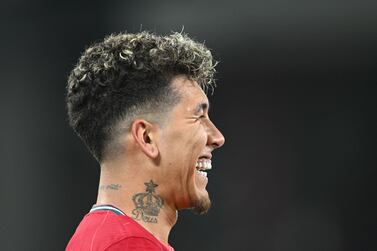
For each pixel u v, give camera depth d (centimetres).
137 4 2147
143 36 711
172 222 719
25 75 2205
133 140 682
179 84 693
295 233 2062
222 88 2108
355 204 2053
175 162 687
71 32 2189
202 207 719
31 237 2158
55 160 2177
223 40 2119
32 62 2205
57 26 2195
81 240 665
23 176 2178
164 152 685
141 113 683
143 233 656
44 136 2186
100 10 2170
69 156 2175
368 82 2081
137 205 688
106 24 2162
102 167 705
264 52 2111
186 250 2088
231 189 2092
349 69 2089
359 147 2069
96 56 702
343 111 2088
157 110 684
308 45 2109
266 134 2095
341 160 2072
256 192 2081
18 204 2167
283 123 2092
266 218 2070
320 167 2075
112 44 702
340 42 2094
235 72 2111
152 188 691
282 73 2109
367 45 2083
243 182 2088
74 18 2186
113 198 690
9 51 2209
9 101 2203
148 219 689
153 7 2136
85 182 2159
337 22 2098
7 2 2202
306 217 2064
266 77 2114
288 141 2092
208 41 2114
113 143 689
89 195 2156
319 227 2055
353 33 2089
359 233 2041
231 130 2105
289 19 2112
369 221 2039
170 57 691
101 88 687
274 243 2058
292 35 2111
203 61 716
